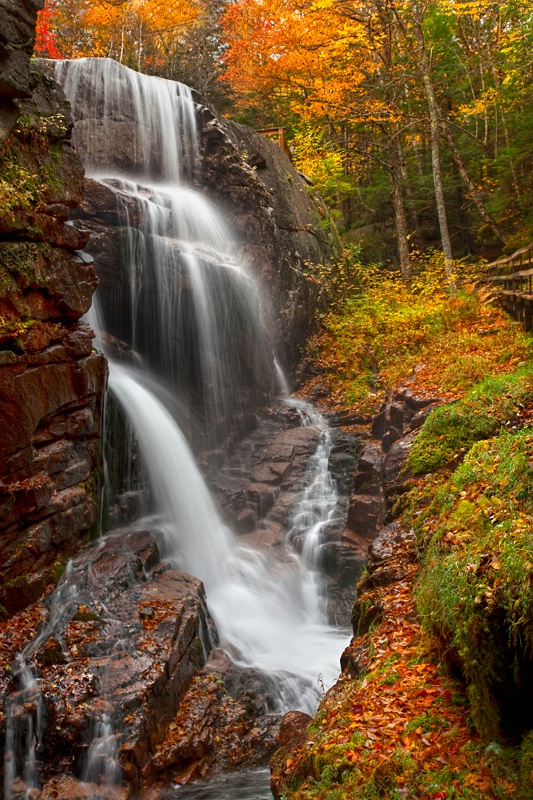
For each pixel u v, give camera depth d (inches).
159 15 1230.9
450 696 170.2
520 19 928.3
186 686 271.7
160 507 397.7
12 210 280.2
